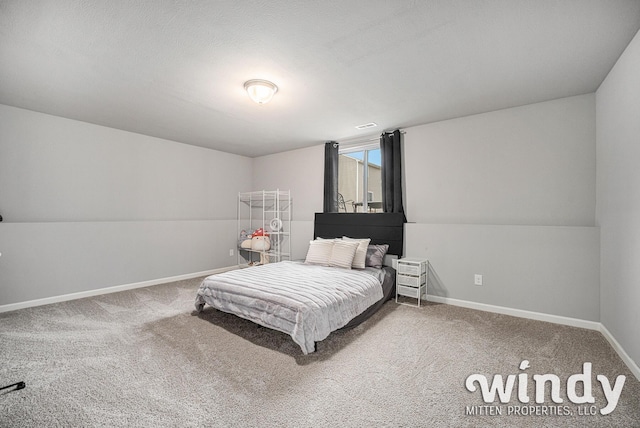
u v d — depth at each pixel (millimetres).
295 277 2918
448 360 2045
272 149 5309
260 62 2236
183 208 4875
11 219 3227
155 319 2828
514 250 2996
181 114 3430
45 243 3320
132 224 4078
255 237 5078
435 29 1820
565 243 2740
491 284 3125
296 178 5285
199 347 2236
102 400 1587
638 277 1826
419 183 3797
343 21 1745
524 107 3098
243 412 1496
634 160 1900
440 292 3455
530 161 3061
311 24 1774
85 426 1396
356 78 2492
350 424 1418
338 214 4426
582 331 2551
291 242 5059
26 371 1873
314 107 3174
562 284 2750
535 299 2883
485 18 1712
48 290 3330
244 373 1870
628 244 1988
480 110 3250
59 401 1576
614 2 1564
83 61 2221
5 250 3057
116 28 1816
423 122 3676
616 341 2184
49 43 1975
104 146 3955
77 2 1580
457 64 2252
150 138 4449
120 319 2822
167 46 2020
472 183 3412
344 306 2449
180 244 4664
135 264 4105
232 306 2590
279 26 1795
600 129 2578
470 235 3258
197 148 5082
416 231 3637
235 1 1575
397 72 2387
